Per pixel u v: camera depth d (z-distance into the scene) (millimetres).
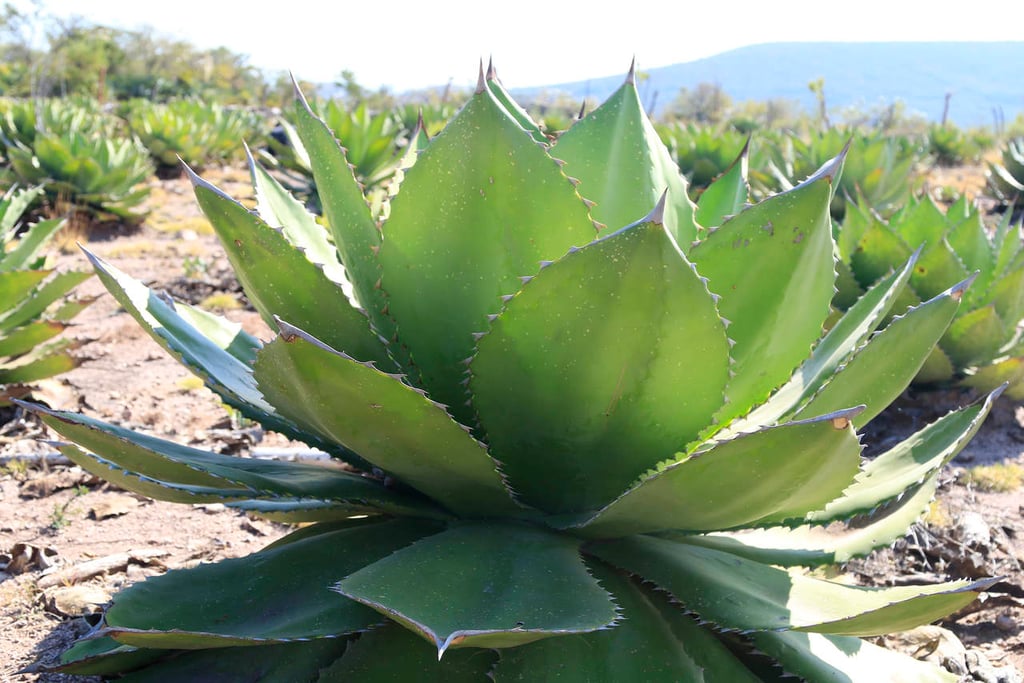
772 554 1138
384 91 23109
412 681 969
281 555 1041
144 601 973
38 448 1882
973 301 2316
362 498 1024
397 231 1009
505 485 979
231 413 2123
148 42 29078
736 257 1014
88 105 11891
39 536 1540
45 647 1241
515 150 955
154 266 4074
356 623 946
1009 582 1460
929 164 8773
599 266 872
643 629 986
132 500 1680
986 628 1377
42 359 2082
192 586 1001
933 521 1635
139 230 5066
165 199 6379
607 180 1115
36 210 4996
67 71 22141
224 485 984
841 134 5316
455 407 1062
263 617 966
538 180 961
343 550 1045
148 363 2598
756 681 1013
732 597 1004
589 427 973
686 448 976
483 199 974
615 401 950
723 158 5539
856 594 1033
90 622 1297
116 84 25766
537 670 939
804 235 995
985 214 6211
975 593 892
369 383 859
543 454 1007
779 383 1068
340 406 890
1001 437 2188
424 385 1059
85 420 966
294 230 1208
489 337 933
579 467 1013
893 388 1038
